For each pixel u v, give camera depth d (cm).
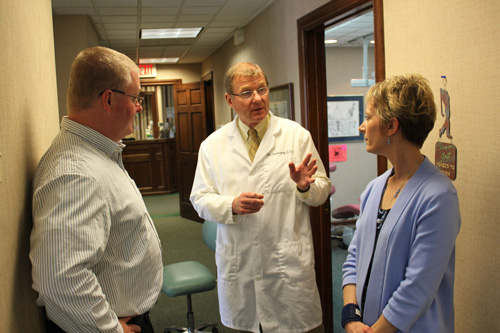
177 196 852
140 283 122
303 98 303
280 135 185
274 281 175
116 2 366
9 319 96
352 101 574
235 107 179
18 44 112
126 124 123
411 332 112
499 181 124
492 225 128
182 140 662
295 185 177
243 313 180
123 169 131
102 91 115
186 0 368
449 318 117
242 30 486
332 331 293
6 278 95
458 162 141
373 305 120
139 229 122
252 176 178
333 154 573
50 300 98
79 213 101
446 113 146
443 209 107
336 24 276
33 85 130
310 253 177
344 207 470
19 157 109
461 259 143
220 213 172
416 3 160
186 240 523
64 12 395
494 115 125
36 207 103
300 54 303
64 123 117
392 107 113
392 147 120
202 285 259
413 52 164
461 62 138
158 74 823
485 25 127
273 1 370
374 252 124
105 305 104
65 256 97
